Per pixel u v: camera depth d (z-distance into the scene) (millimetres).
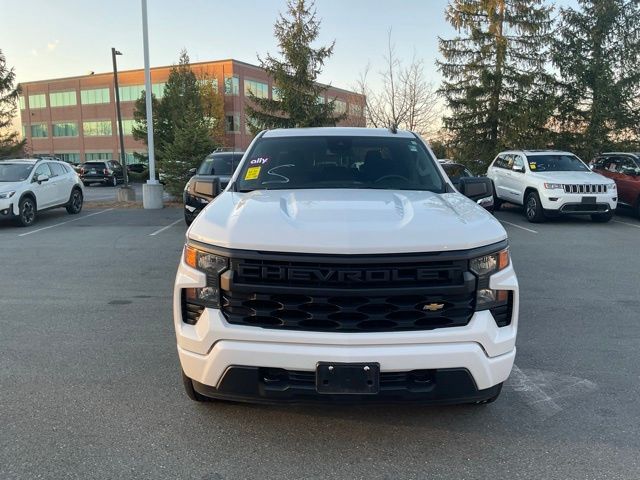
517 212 16109
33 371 4254
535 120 22672
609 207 13211
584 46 22453
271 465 2961
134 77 63719
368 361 2752
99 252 9688
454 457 3049
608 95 21719
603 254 9461
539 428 3379
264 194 3770
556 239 11102
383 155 4457
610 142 22344
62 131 69875
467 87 23453
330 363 2756
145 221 14055
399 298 2814
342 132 4762
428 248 2812
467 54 23797
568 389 3965
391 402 2848
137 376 4156
